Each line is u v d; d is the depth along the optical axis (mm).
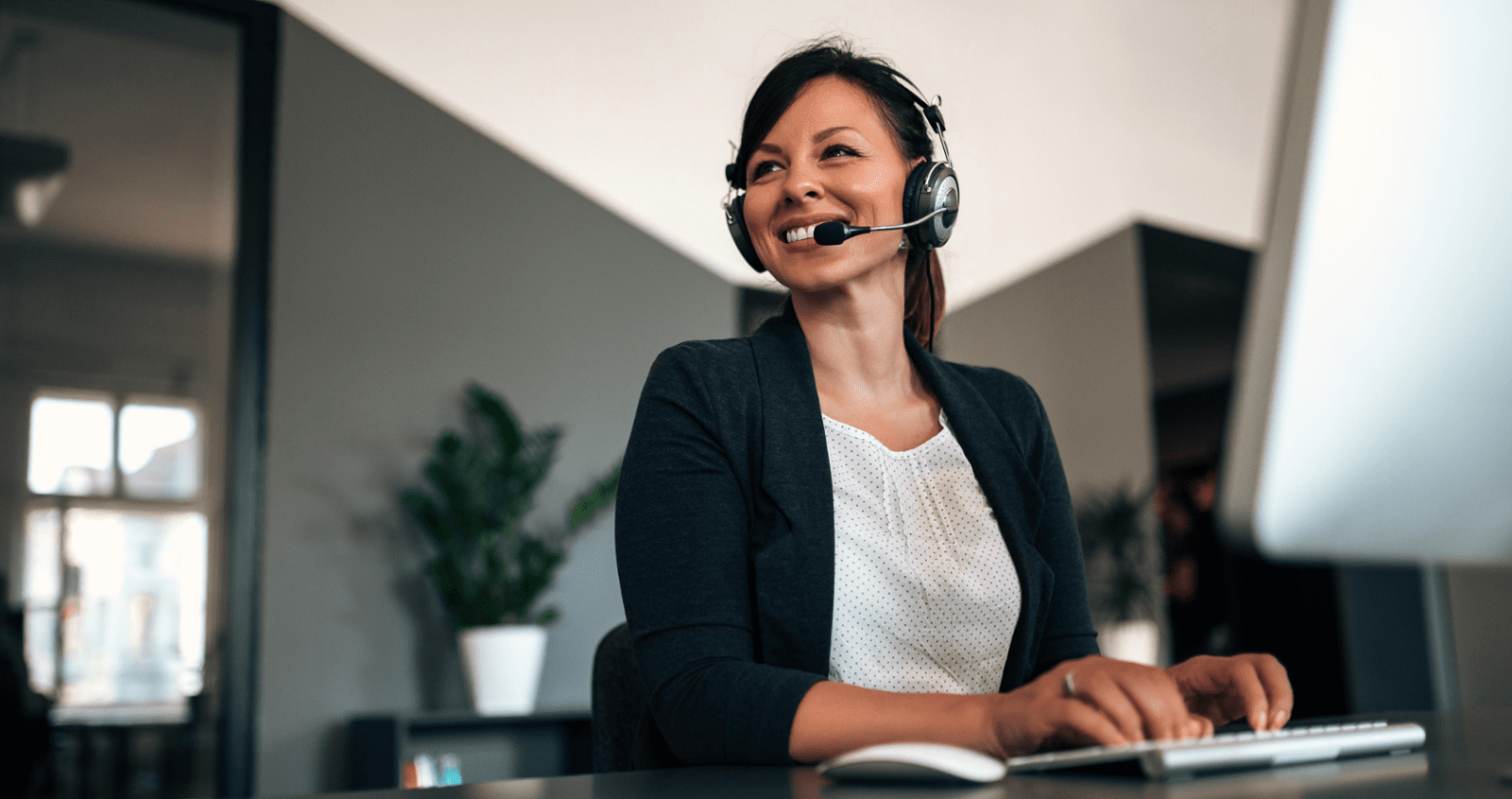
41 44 3371
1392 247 470
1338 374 464
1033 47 5129
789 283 1065
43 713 3141
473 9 3906
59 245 3322
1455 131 479
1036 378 5117
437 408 3715
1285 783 493
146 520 3324
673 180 4227
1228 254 5699
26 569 3170
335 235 3623
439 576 3443
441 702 3582
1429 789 462
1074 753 547
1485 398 505
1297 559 484
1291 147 461
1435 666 4852
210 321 3467
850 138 1057
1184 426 5441
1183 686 726
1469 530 523
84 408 3293
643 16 4188
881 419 1098
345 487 3531
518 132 3971
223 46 3582
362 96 3717
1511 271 501
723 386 992
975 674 1015
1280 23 5906
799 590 931
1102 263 5344
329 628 3447
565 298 3992
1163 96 5555
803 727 693
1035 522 1066
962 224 4879
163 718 3275
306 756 3365
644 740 918
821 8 4516
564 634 3836
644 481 945
